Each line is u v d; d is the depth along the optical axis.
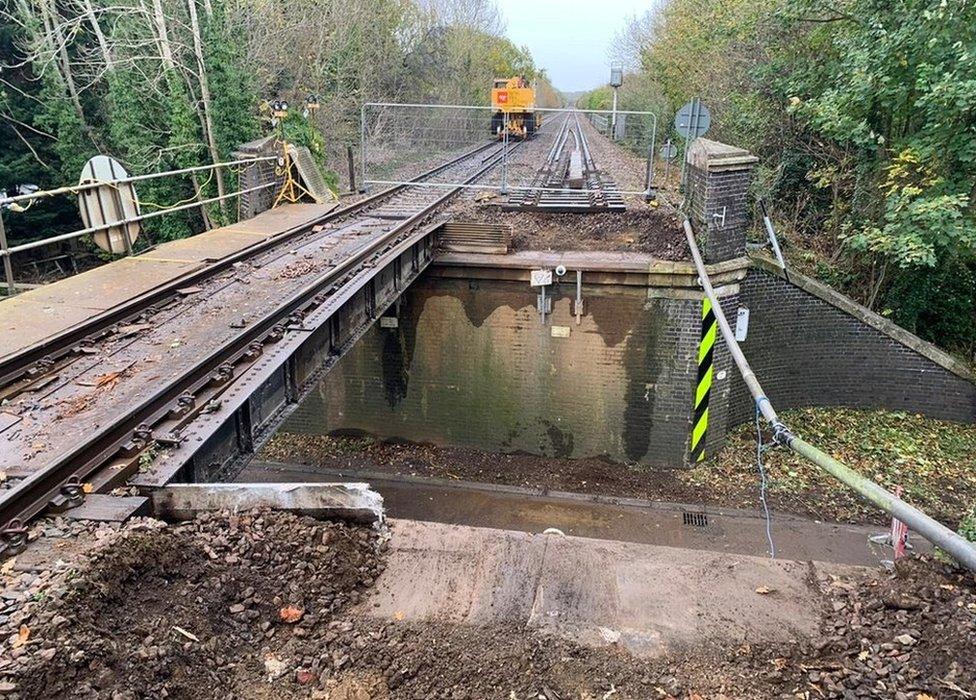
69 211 25.88
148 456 4.25
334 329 7.91
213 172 21.56
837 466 4.19
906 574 3.64
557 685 2.97
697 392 12.15
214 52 20.81
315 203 13.84
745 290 12.77
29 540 3.44
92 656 2.72
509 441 13.23
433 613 3.34
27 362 5.59
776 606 3.46
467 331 12.82
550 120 50.41
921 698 2.89
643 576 3.63
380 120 19.58
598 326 12.27
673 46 25.34
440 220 12.97
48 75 24.00
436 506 11.34
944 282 15.47
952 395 13.84
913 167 12.32
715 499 11.54
